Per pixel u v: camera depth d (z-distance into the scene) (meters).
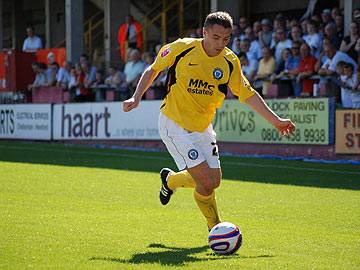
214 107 21.03
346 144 45.72
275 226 24.36
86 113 63.34
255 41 55.88
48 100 71.19
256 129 50.91
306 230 23.56
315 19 54.62
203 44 20.61
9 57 77.00
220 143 53.56
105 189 33.66
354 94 46.09
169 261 18.61
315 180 37.34
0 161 47.66
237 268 17.88
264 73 53.31
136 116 59.03
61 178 37.91
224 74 20.66
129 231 22.86
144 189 33.75
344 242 21.55
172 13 84.44
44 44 104.69
